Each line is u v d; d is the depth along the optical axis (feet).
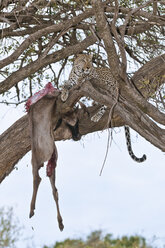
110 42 24.25
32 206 25.81
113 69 24.98
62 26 31.12
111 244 21.70
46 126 27.84
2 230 22.97
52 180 27.09
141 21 31.19
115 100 25.29
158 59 32.99
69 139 31.99
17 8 31.24
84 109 32.83
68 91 28.02
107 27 24.00
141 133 26.63
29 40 31.04
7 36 35.53
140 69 33.19
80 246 21.06
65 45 38.32
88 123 33.63
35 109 28.09
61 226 26.00
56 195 26.68
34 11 35.29
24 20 35.53
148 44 35.01
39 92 28.91
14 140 32.83
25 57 36.76
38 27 35.06
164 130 26.91
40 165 27.25
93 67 35.40
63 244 21.62
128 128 36.47
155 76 32.42
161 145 26.43
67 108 28.37
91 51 38.91
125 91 25.81
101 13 23.63
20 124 33.04
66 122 29.89
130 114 26.78
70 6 34.73
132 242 21.77
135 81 32.50
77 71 34.45
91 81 28.12
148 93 29.37
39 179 26.76
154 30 35.35
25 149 33.09
